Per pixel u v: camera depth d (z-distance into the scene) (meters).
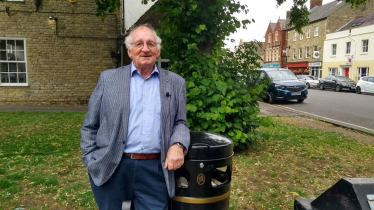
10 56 12.59
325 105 15.84
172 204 2.27
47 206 3.45
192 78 5.18
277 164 5.08
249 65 5.91
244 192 3.92
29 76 12.63
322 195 1.99
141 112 2.13
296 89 16.20
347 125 9.95
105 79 2.18
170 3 5.64
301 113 12.64
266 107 14.37
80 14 12.61
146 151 2.13
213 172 2.17
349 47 35.41
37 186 3.98
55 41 12.59
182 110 2.27
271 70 17.80
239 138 5.21
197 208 2.18
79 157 5.24
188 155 2.13
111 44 12.97
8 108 11.52
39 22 12.41
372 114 12.66
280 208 3.53
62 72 12.80
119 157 2.10
